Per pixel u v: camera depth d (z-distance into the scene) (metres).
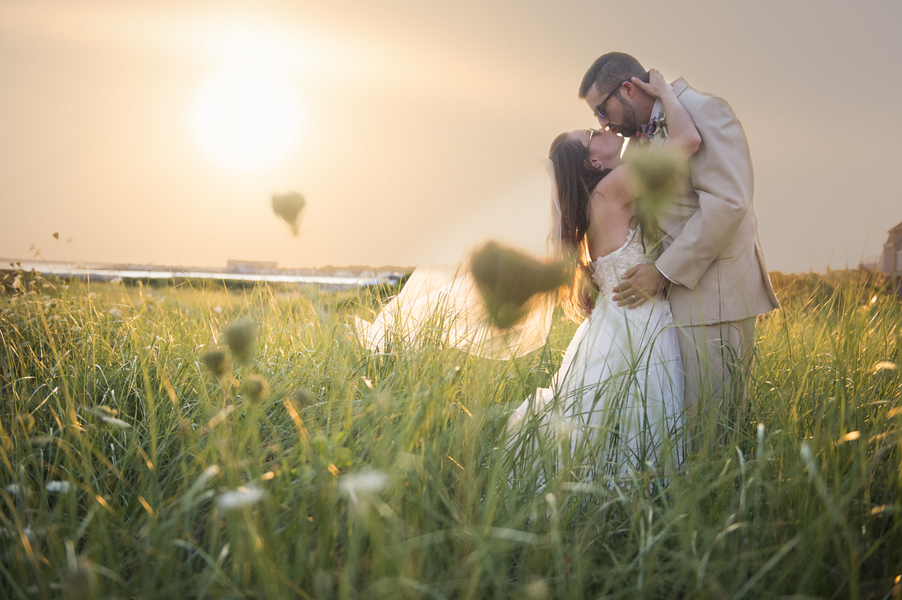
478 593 1.07
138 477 1.53
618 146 2.55
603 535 1.35
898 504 1.31
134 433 1.64
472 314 1.88
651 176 1.15
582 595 1.07
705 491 1.32
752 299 2.36
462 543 1.17
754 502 1.36
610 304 2.41
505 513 1.32
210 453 1.42
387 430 1.35
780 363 2.41
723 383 2.00
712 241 2.19
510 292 1.02
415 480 1.31
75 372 2.11
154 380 2.16
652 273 2.28
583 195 2.42
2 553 1.21
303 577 1.07
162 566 1.06
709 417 1.79
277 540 1.11
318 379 2.02
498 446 1.48
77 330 2.60
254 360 2.15
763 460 1.30
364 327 2.61
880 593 1.16
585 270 2.53
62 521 1.31
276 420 1.83
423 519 1.23
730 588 1.13
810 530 1.16
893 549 1.24
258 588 1.03
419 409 1.36
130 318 2.79
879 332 2.25
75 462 1.47
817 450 1.57
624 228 2.39
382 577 0.97
